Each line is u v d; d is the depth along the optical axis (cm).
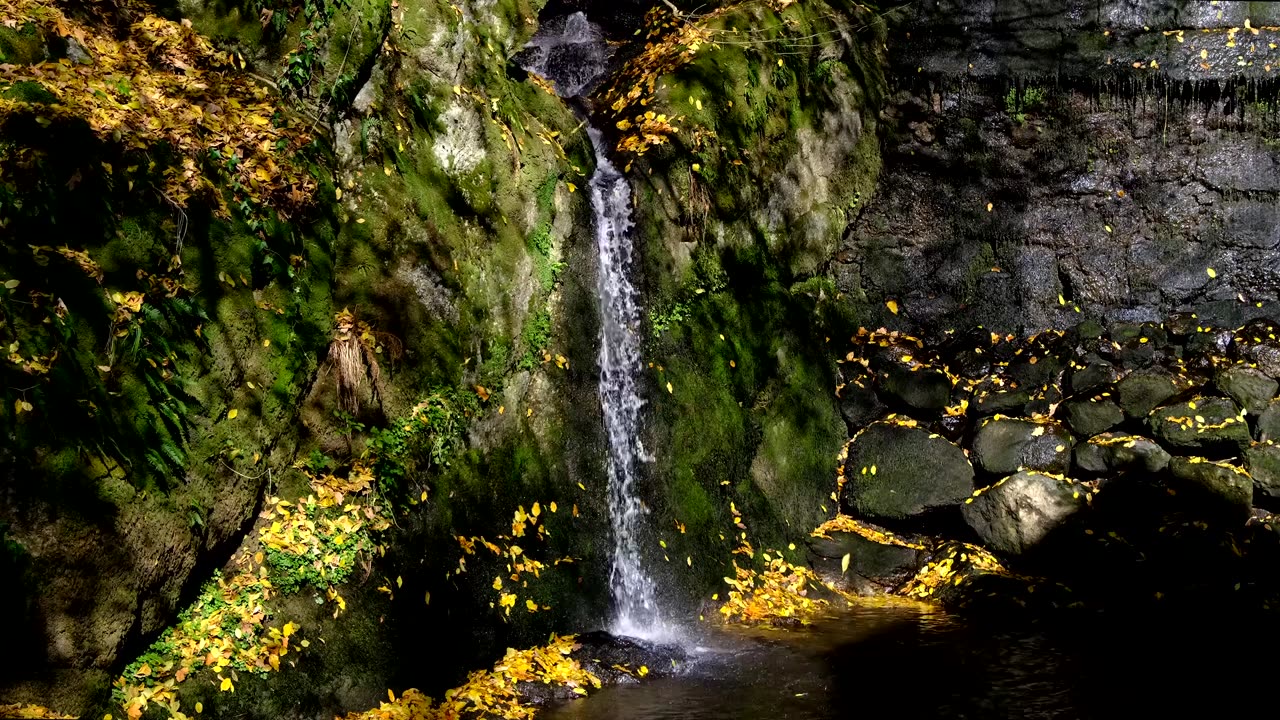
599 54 937
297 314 544
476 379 641
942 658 655
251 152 529
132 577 451
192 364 486
